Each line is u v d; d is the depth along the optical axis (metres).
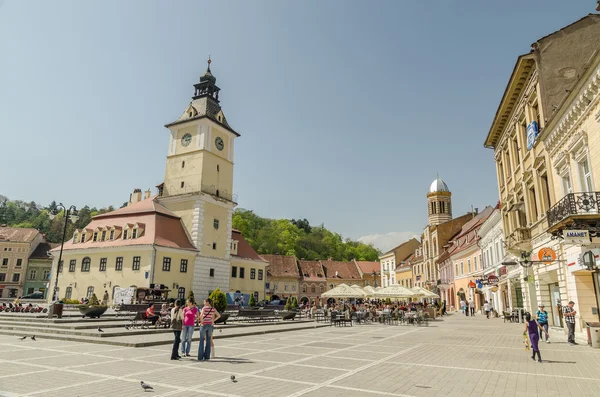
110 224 45.69
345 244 135.38
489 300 44.25
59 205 31.03
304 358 12.66
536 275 23.75
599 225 14.39
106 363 11.11
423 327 27.47
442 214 81.44
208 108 51.12
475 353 14.21
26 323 20.42
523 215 26.91
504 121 28.25
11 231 81.19
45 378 8.98
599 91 14.98
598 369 11.05
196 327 20.89
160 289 35.50
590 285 17.47
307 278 90.69
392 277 94.31
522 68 22.38
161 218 44.66
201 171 47.81
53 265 46.44
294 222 143.25
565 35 20.53
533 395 8.08
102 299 41.19
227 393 7.88
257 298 56.62
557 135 18.84
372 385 8.81
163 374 9.64
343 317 28.95
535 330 12.72
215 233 48.72
